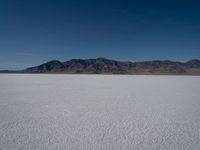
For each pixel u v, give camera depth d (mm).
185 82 24812
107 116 6555
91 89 15180
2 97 10562
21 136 4582
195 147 3992
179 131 5008
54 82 23578
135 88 16266
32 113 6879
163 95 11836
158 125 5547
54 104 8633
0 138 4438
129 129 5172
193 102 9352
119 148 3947
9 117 6305
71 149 3881
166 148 3945
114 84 20688
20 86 17203
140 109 7727
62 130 5047
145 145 4102
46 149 3867
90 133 4836
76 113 6949
